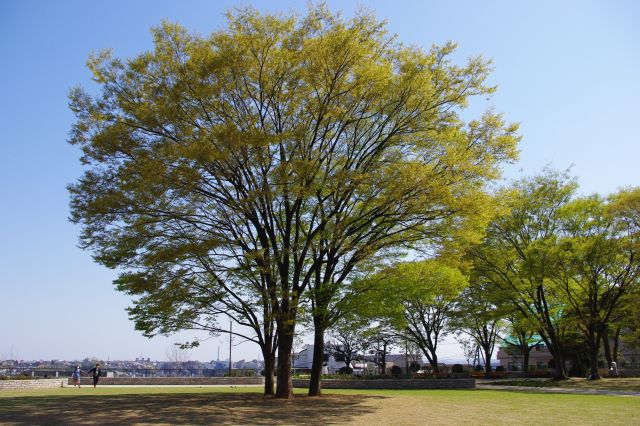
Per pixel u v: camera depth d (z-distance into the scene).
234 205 16.28
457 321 44.75
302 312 18.66
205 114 16.27
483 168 16.25
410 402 18.02
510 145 16.91
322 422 12.55
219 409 15.53
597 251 31.59
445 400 18.86
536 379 40.97
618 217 32.28
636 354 60.78
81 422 12.54
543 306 37.56
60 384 33.09
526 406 16.53
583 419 13.03
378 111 17.80
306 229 20.77
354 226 18.44
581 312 34.75
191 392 25.23
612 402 18.00
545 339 37.97
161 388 30.81
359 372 48.06
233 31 16.27
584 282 33.94
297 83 16.39
